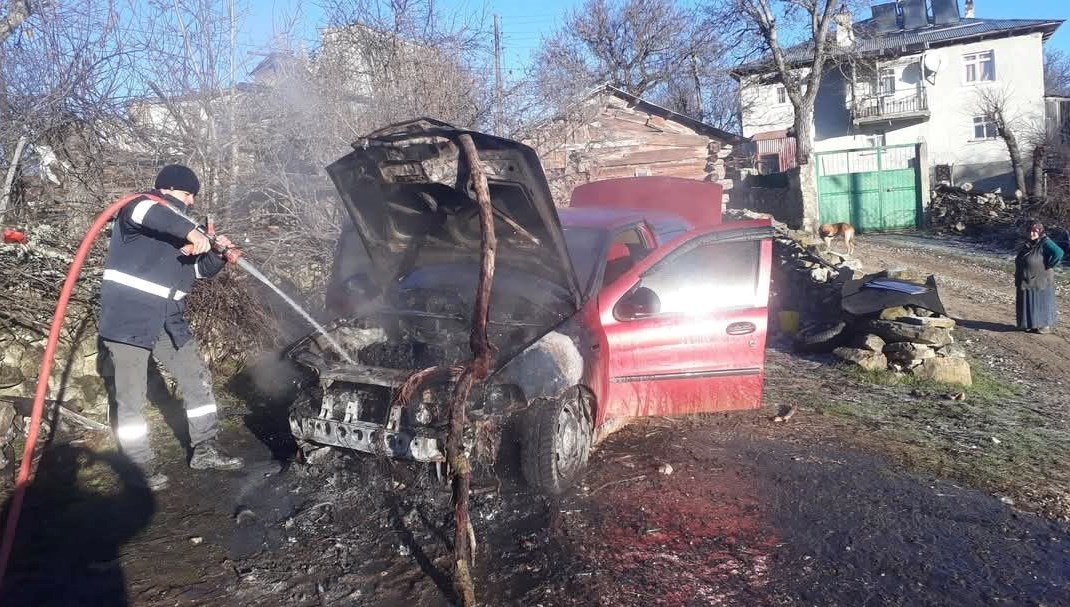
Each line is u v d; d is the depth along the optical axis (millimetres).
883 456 5281
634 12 32219
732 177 28938
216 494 4379
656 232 5941
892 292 8383
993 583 3562
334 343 4594
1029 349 10336
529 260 4805
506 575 3531
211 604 3307
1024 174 30641
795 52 33344
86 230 6121
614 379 4887
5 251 5457
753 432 5664
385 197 4695
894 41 35469
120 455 4918
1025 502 4594
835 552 3811
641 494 4426
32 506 4211
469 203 4484
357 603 3322
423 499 4199
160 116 7211
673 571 3582
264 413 5789
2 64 6199
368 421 4199
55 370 5480
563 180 12109
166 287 4367
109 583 3451
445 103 9258
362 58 9258
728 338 5152
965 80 34594
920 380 7652
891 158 30547
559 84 11438
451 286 4977
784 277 11047
